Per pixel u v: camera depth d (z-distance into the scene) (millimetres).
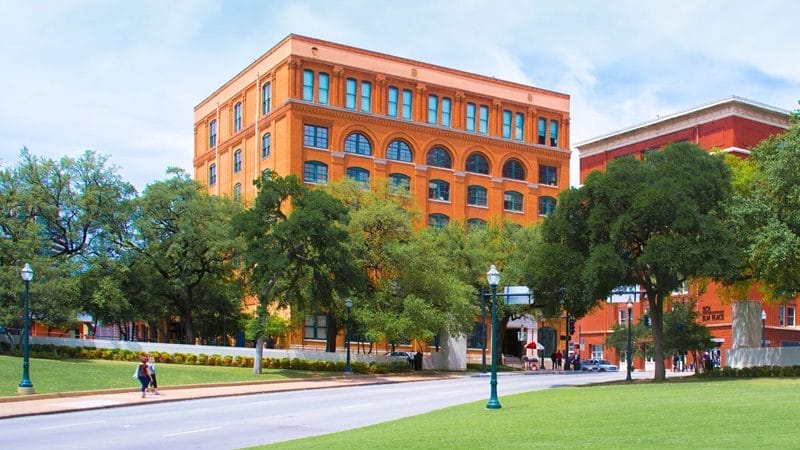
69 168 56281
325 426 21969
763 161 44594
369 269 56188
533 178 83062
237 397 35219
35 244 51688
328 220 47750
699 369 63375
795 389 29188
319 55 71938
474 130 80250
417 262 53875
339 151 71625
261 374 46969
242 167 77125
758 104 74875
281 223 46406
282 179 47500
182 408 28922
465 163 79062
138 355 51750
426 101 77562
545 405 25484
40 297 49281
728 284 42531
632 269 39750
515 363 76250
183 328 69188
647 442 14922
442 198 77500
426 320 51812
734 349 45594
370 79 74812
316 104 70875
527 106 83812
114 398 32281
